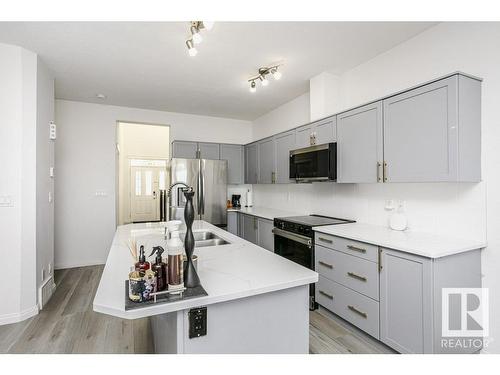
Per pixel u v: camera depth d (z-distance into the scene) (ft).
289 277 4.26
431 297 5.41
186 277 3.73
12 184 8.00
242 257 5.39
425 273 5.51
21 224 8.10
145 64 9.41
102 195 13.93
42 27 7.20
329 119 9.29
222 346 3.86
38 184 8.70
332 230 7.97
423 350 5.58
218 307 3.81
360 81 9.43
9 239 7.95
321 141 9.69
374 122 7.58
